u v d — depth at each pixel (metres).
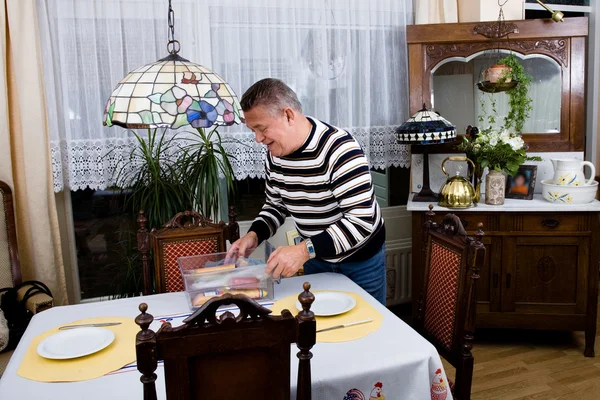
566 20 2.82
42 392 1.25
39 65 2.42
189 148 2.64
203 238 2.17
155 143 2.67
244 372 1.09
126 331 1.56
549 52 2.86
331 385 1.28
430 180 3.00
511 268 2.73
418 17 2.99
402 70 3.08
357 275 2.01
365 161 1.82
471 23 2.85
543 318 2.75
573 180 2.68
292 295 1.79
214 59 2.74
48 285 2.53
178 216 2.15
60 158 2.56
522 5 3.04
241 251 1.92
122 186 2.62
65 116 2.52
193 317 1.02
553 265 2.72
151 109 1.36
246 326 1.06
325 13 2.86
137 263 2.56
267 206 2.13
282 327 1.08
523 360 2.73
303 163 1.82
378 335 1.48
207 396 1.08
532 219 2.68
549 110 2.92
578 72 2.86
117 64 2.57
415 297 2.80
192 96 1.40
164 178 2.54
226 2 2.71
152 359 1.01
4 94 2.36
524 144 2.87
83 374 1.32
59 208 2.75
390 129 3.09
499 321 2.78
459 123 2.98
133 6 2.58
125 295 2.59
